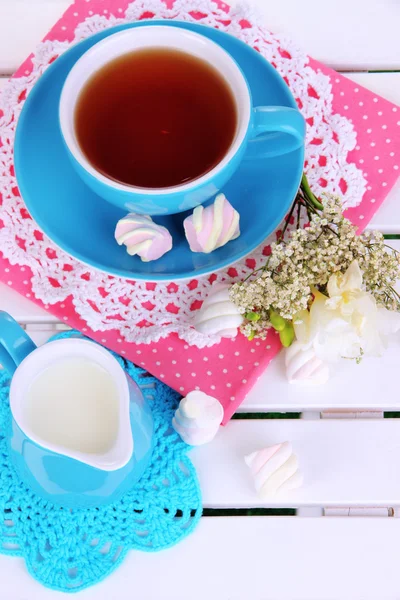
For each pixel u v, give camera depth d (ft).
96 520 1.64
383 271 1.57
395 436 1.72
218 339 1.71
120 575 1.64
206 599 1.64
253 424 1.72
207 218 1.55
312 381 1.70
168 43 1.55
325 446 1.71
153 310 1.74
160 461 1.67
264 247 1.75
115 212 1.66
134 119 1.57
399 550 1.66
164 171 1.55
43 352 1.44
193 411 1.60
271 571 1.65
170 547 1.65
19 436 1.43
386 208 1.80
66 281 1.74
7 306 1.76
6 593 1.63
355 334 1.52
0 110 1.78
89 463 1.36
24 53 1.84
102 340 1.72
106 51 1.54
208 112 1.56
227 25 1.82
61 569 1.62
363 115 1.80
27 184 1.61
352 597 1.65
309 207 1.69
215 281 1.74
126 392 1.43
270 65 1.66
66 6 1.85
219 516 1.68
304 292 1.53
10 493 1.65
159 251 1.61
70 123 1.49
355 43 1.86
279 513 1.74
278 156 1.64
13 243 1.73
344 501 1.69
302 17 1.86
